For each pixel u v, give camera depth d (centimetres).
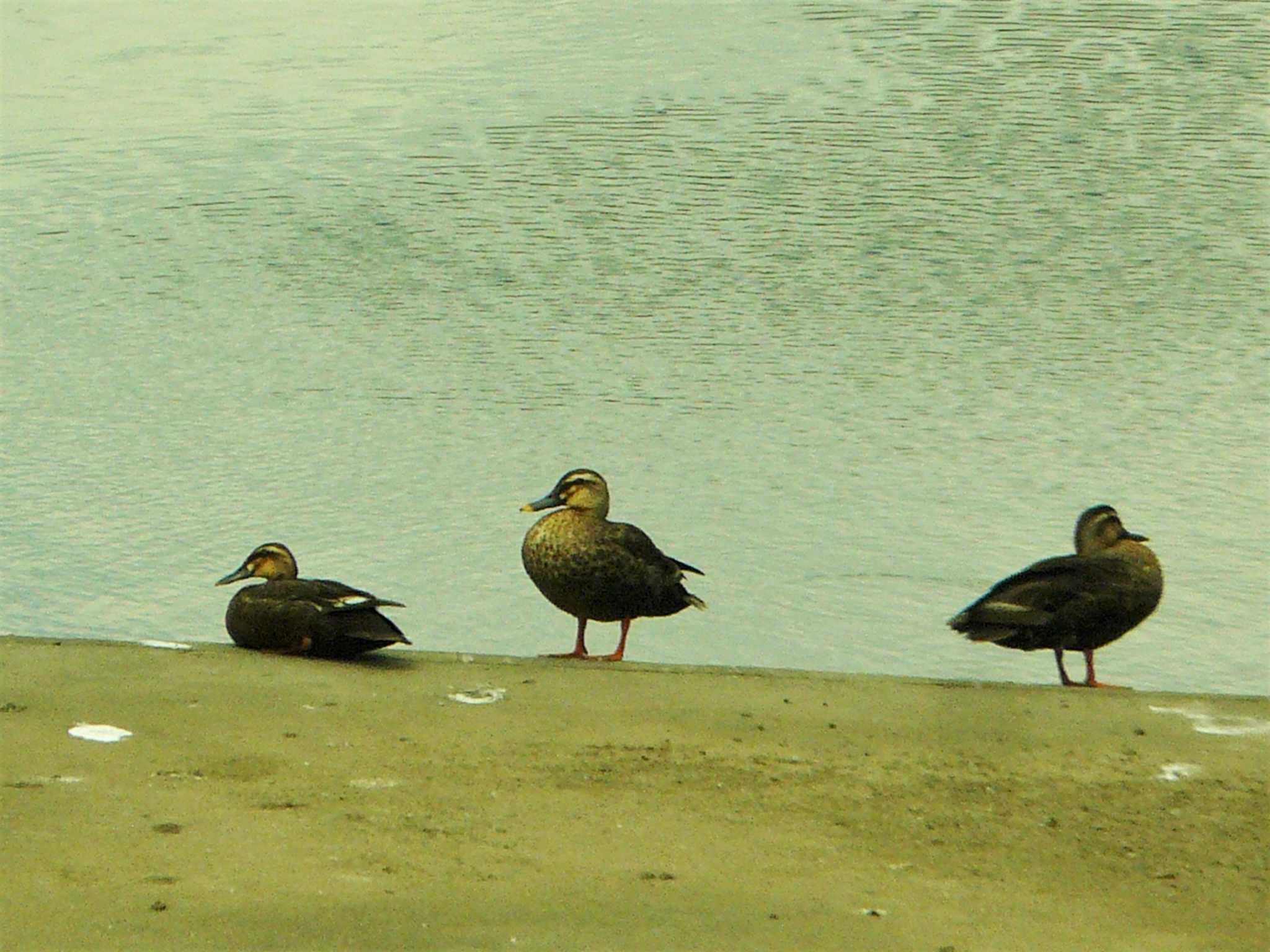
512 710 967
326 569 1697
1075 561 1191
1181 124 3584
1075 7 4381
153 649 1062
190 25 4297
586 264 2802
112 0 4509
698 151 3400
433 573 1683
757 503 1873
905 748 929
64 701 932
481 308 2591
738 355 2389
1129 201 3147
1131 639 1573
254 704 951
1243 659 1523
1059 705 1017
